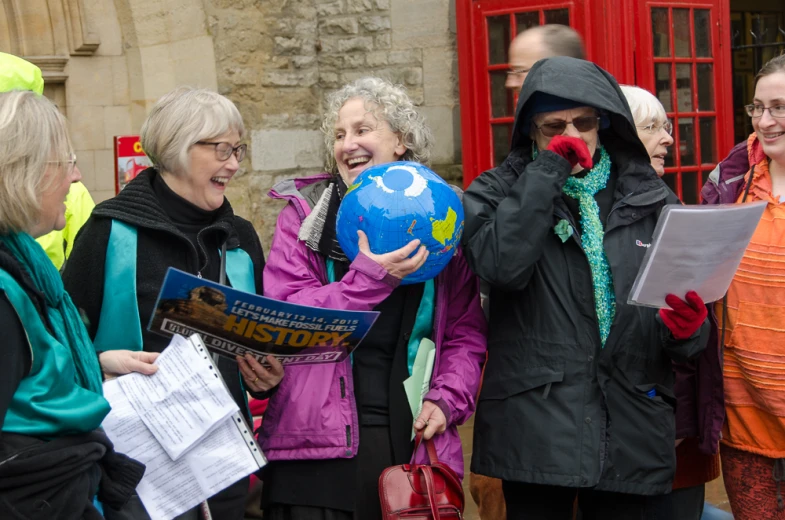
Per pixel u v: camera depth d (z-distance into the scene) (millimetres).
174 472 2135
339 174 2719
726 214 2342
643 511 2674
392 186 2383
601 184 2707
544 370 2568
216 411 2150
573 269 2602
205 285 2125
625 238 2631
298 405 2467
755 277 2846
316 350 2348
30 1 5641
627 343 2576
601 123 2713
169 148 2373
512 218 2488
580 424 2533
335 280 2574
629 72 5656
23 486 1800
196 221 2469
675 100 5926
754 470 2971
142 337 2342
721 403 2887
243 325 2238
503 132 5977
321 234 2572
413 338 2586
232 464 2166
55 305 1952
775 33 8805
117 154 4453
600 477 2531
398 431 2521
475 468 2695
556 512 2703
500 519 3336
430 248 2387
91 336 2381
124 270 2328
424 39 6609
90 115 5855
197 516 2342
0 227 1852
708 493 4363
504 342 2664
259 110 6391
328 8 6699
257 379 2414
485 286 3113
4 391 1750
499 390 2637
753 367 2857
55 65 5738
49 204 1900
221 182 2461
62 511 1850
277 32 6426
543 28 3539
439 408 2527
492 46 5953
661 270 2404
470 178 6109
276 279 2562
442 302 2639
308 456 2451
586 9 5566
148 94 5926
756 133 2912
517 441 2576
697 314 2496
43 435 1846
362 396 2527
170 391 2152
